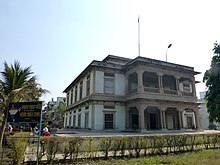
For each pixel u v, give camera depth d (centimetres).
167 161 852
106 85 2494
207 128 3584
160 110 2358
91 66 2494
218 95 751
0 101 931
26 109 798
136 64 2397
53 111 5962
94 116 2305
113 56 2948
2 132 897
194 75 2808
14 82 962
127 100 2480
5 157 868
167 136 1111
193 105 2670
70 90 3747
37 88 1104
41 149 823
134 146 998
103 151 935
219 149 1209
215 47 773
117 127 2411
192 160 867
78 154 884
